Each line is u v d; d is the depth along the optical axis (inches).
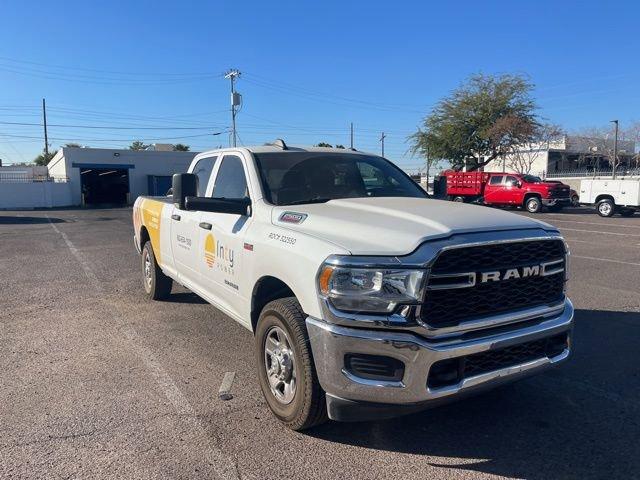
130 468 130.9
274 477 127.4
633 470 130.6
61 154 1708.9
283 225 156.5
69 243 577.0
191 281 230.1
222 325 249.1
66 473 128.5
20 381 184.4
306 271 134.6
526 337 133.6
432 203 166.6
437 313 123.6
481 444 142.8
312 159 198.8
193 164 249.1
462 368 126.0
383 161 219.9
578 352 214.1
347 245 129.5
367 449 139.9
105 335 235.8
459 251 125.2
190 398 170.6
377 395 123.2
